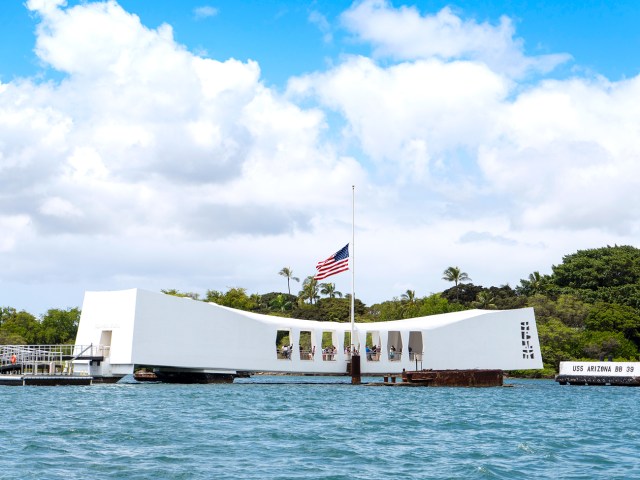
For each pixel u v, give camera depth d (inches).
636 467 1008.2
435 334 3115.2
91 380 2527.1
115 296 2640.3
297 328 2984.7
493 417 1670.8
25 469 925.8
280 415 1606.8
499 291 5305.1
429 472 954.1
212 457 1030.4
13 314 4744.1
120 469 937.5
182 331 2669.8
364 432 1336.1
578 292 4975.4
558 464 1026.7
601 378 3393.2
